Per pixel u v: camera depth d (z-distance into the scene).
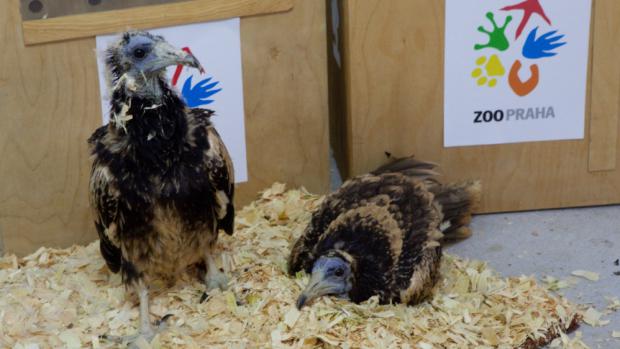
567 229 2.06
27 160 1.97
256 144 2.05
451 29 2.00
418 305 1.84
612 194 2.11
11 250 2.00
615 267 1.96
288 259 1.93
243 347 1.75
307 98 2.04
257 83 2.01
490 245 2.03
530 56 2.02
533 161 2.08
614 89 2.04
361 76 2.02
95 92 1.96
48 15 1.91
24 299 1.87
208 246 1.86
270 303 1.83
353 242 1.87
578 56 2.02
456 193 2.03
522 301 1.86
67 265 1.95
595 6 2.00
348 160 2.11
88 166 1.99
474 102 2.04
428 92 2.03
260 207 2.06
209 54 1.98
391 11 1.99
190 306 1.85
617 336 1.81
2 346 1.77
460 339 1.78
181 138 1.75
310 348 1.76
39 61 1.93
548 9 2.00
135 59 1.73
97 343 1.78
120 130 1.75
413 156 2.06
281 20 1.99
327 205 1.95
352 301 1.84
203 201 1.78
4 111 1.94
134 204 1.75
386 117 2.04
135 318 1.84
